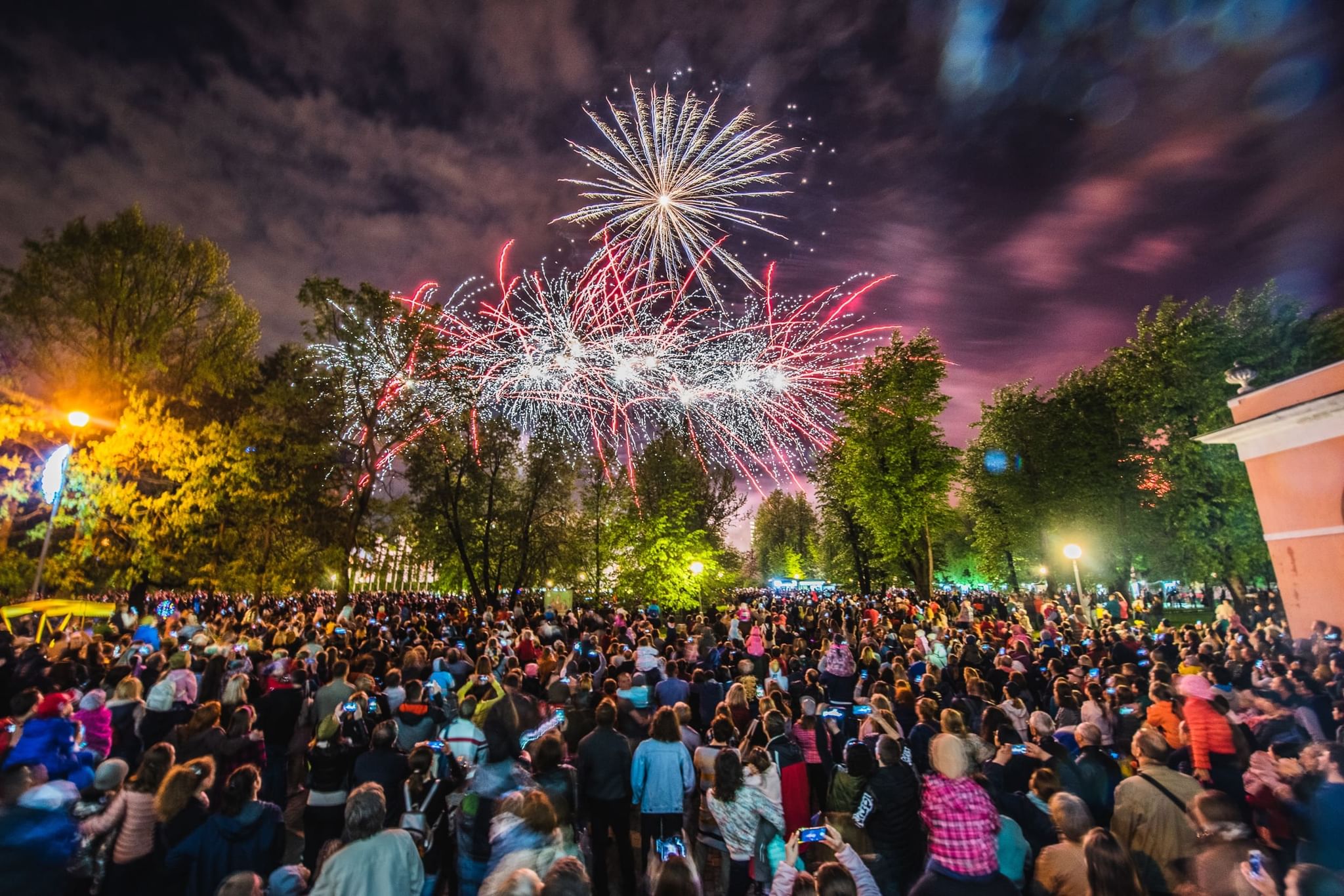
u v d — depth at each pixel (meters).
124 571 20.19
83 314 21.45
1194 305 30.55
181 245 23.83
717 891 5.71
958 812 3.94
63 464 15.03
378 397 25.84
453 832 5.95
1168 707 7.30
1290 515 16.88
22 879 3.43
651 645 14.02
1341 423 15.45
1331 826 4.20
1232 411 19.08
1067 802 4.09
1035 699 11.52
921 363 37.03
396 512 26.70
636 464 33.72
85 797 5.09
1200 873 3.80
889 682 10.16
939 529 38.31
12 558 18.08
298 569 25.00
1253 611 25.22
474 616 22.20
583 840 7.66
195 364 24.47
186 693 8.35
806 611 31.12
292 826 8.31
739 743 7.37
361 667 10.68
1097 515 35.00
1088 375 39.44
